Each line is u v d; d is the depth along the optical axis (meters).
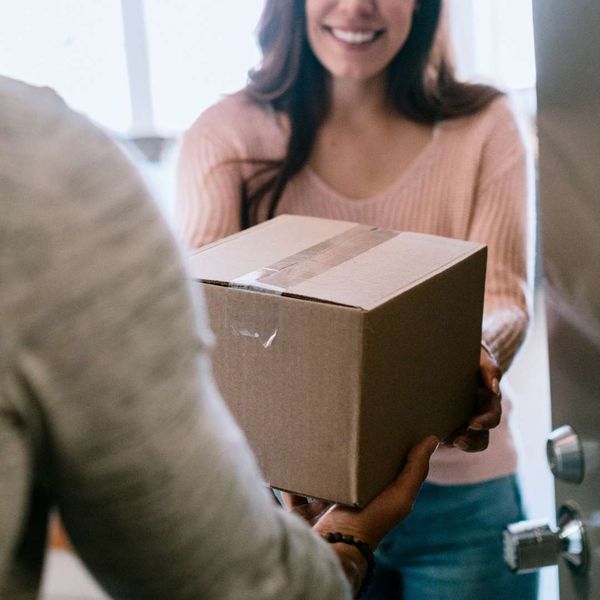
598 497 1.03
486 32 1.62
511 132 1.65
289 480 0.97
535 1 1.07
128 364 0.57
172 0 1.68
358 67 1.61
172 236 0.61
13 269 0.54
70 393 0.56
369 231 1.13
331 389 0.91
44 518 0.63
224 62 1.68
